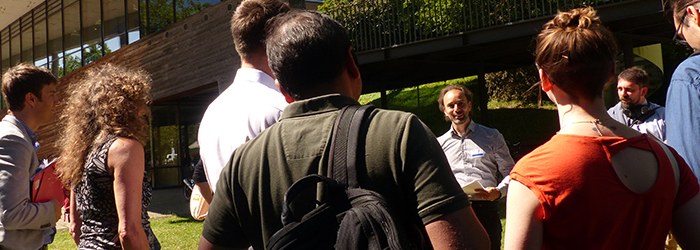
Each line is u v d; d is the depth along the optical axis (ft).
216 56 43.50
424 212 4.69
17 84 10.29
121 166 8.45
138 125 8.98
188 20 46.57
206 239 5.58
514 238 5.67
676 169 5.76
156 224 36.11
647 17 32.78
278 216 5.14
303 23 5.45
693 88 5.95
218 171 7.54
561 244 5.66
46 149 54.75
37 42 80.64
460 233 4.67
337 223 4.81
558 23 6.04
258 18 7.97
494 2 36.91
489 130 15.58
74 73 57.06
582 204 5.47
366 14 43.57
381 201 4.68
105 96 8.92
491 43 39.50
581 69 5.76
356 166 4.88
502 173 15.34
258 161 5.34
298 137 5.23
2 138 9.82
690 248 5.78
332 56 5.36
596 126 5.75
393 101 74.74
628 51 36.37
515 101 66.23
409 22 40.83
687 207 5.74
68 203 11.35
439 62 44.60
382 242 4.53
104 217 8.65
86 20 70.79
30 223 9.83
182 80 47.39
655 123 16.51
